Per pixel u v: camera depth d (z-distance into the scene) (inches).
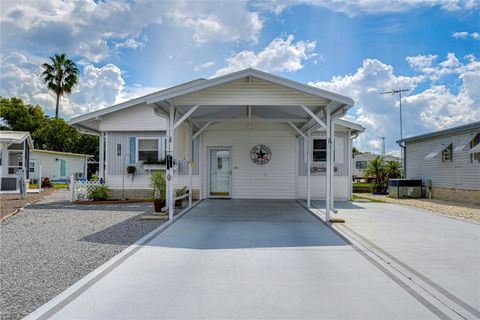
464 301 138.6
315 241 245.6
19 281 160.4
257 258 199.9
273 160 557.0
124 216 365.4
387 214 397.7
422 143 704.4
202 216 363.9
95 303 135.0
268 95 323.9
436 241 249.8
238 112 470.6
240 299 139.4
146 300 138.1
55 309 129.3
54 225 309.0
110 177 553.6
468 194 556.1
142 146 555.8
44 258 199.0
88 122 562.6
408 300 139.2
